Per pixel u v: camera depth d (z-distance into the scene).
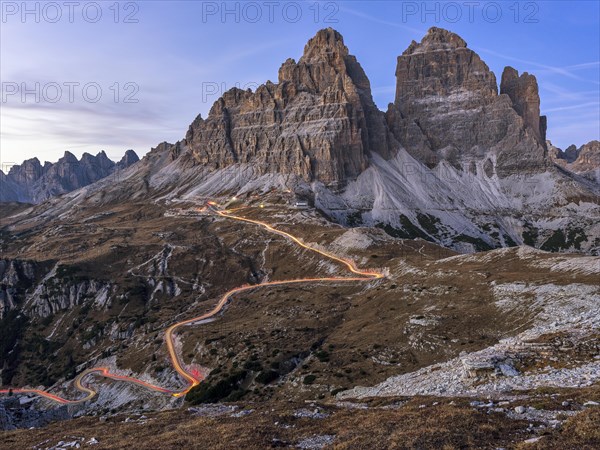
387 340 98.69
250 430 37.84
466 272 133.50
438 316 100.94
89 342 198.25
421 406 40.72
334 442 33.56
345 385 82.56
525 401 37.09
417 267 165.12
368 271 197.62
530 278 109.12
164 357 139.62
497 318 92.81
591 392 36.06
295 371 98.31
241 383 102.56
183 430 41.25
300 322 137.88
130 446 37.84
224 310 179.75
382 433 33.25
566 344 53.28
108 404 127.50
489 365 50.94
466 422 32.72
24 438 46.47
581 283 92.44
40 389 169.12
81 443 41.47
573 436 27.80
